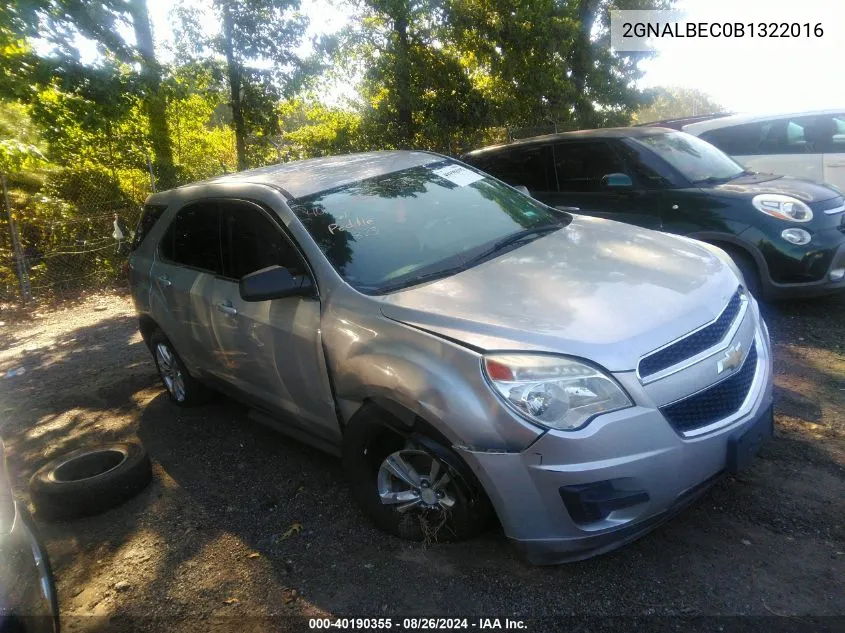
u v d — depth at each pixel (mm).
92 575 3555
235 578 3373
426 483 3262
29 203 11883
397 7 16812
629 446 2752
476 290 3299
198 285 4625
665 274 3383
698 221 6195
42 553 2848
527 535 2912
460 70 19047
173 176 14266
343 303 3506
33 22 9961
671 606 2818
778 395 4551
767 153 8930
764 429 3164
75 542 3867
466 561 3230
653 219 6492
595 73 21766
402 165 4621
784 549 3062
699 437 2879
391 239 3865
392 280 3572
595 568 3090
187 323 4805
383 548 3428
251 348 4133
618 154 6844
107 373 6918
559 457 2756
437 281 3477
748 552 3070
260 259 4102
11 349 8492
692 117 10023
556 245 3836
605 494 2756
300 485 4168
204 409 5527
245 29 14938
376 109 18609
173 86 12414
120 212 12594
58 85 10922
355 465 3529
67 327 9352
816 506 3322
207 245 4652
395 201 4160
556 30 19547
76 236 11906
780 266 5820
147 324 5516
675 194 6359
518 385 2799
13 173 12273
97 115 11523
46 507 4066
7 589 2316
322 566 3367
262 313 3980
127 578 3492
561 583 3025
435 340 3045
